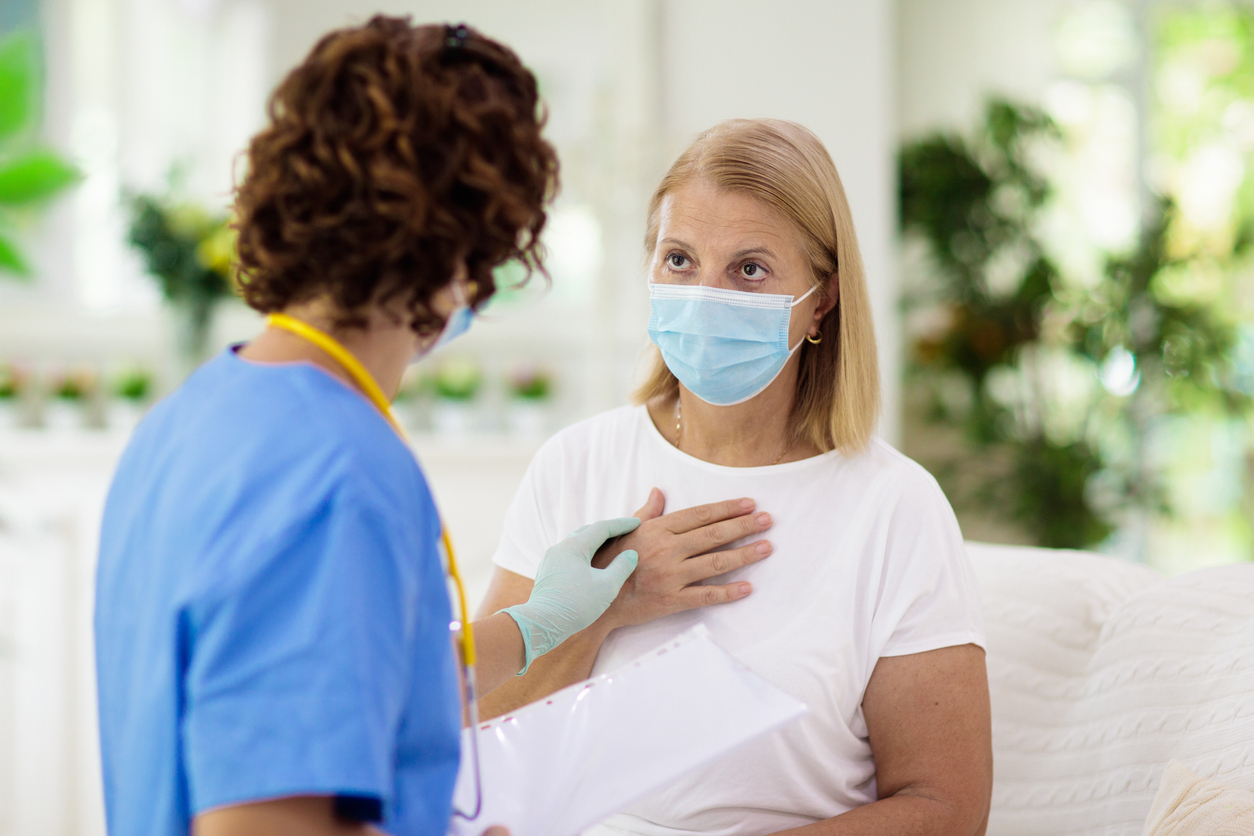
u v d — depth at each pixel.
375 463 0.65
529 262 0.77
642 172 3.04
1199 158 4.78
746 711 0.95
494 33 3.23
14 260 2.55
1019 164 4.25
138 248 3.01
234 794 0.56
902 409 4.53
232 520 0.62
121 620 0.67
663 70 3.08
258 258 0.70
